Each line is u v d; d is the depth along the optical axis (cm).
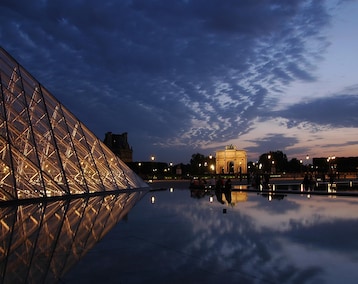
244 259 1027
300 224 1686
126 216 2030
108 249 1173
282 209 2361
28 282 836
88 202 2911
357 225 1650
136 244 1247
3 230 1559
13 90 3541
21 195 2833
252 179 7275
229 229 1553
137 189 5169
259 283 808
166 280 830
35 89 3991
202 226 1644
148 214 2123
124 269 929
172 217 1972
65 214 2112
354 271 905
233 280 830
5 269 946
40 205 2620
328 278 848
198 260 1016
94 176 4191
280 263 983
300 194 3994
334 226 1625
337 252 1110
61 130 4038
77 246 1225
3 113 3114
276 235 1402
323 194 3853
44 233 1484
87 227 1634
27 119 3412
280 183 7250
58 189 3250
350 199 3194
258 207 2506
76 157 3938
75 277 865
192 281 823
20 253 1130
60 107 4344
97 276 870
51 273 904
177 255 1078
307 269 923
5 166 2798
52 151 3569
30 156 3191
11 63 3856
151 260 1020
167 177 11581
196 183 5703
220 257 1052
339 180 8944
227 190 4450
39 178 3067
